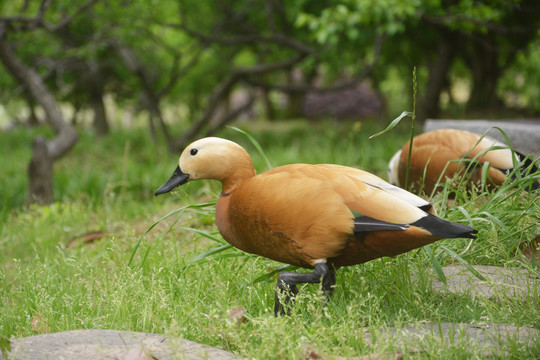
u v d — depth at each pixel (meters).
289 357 4.06
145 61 30.55
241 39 25.05
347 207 4.68
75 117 37.88
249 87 28.25
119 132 30.81
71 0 19.64
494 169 7.31
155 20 22.78
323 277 4.84
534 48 28.61
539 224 6.26
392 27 17.22
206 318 5.05
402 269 5.59
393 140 20.70
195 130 26.28
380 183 4.93
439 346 4.21
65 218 11.59
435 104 29.36
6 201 15.46
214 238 6.44
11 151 25.70
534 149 10.71
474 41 31.30
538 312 4.85
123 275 5.93
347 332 4.45
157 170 18.05
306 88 26.69
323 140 23.20
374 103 39.09
